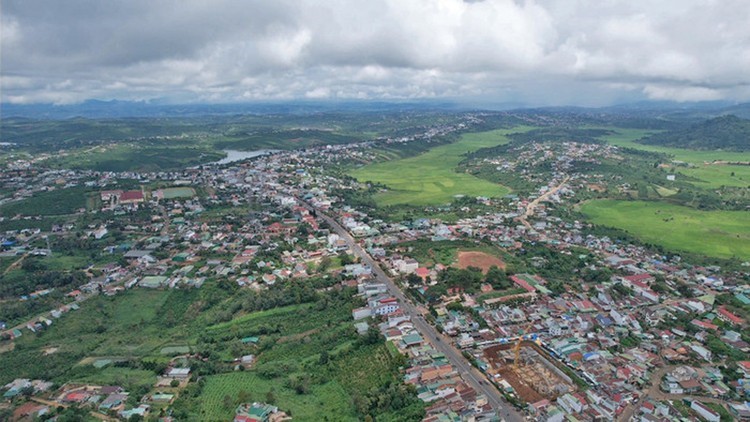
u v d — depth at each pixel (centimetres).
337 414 16975
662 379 18438
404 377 18388
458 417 16075
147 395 18488
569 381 18250
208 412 17325
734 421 16188
